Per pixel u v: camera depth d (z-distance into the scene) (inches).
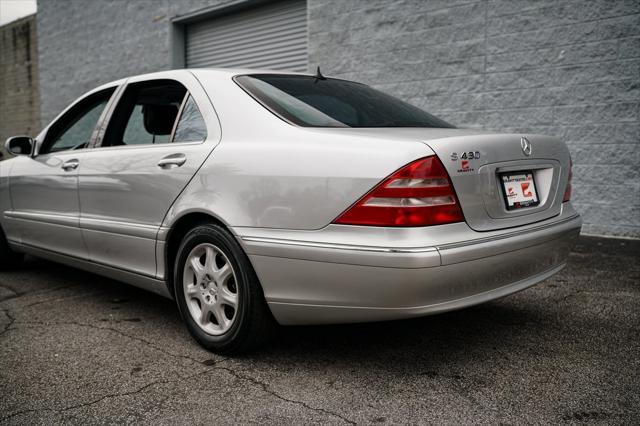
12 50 512.1
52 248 152.4
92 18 425.4
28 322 126.3
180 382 93.6
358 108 112.9
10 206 167.5
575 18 213.3
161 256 114.8
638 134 204.7
